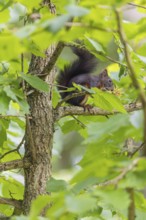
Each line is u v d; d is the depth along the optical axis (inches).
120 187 160.4
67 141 750.5
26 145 303.7
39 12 294.5
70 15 158.1
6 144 363.3
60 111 312.5
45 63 309.1
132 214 172.2
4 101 255.1
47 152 301.3
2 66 341.4
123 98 327.9
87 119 348.8
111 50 341.1
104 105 297.3
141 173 162.9
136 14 578.9
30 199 295.9
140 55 293.9
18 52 169.5
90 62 444.1
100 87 452.1
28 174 299.0
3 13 255.3
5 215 328.8
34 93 303.6
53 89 323.9
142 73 317.1
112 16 183.5
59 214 154.6
